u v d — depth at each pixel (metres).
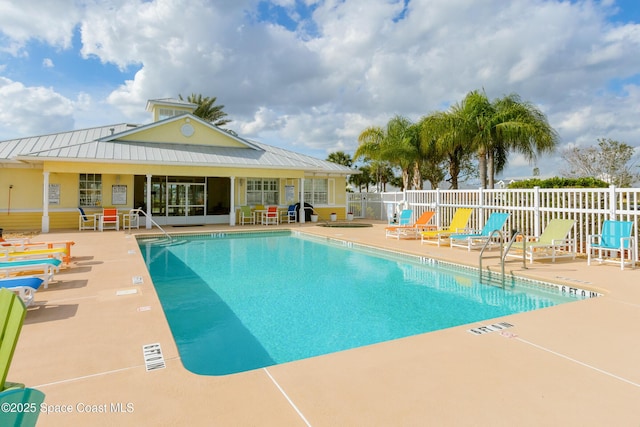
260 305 6.29
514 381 2.92
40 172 16.27
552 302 6.40
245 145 21.58
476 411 2.49
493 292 7.04
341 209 23.41
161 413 2.47
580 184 12.51
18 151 16.62
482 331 4.09
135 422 2.37
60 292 5.74
